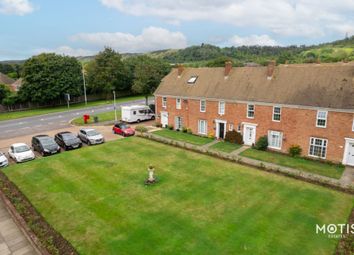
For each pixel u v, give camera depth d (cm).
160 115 4000
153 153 2652
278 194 1786
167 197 1738
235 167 2281
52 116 4903
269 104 2741
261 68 3158
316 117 2459
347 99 2323
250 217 1504
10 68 12088
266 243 1280
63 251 1224
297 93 2623
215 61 8644
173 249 1238
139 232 1366
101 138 3022
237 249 1237
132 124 4184
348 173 2191
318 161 2473
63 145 2873
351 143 2320
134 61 8269
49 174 2128
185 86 3662
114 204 1650
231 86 3189
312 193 1805
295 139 2628
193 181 1988
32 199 1727
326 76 2608
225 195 1769
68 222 1459
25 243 1314
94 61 7412
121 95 7925
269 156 2608
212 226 1416
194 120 3509
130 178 2036
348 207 1623
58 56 6519
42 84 5994
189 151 2728
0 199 1767
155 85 5159
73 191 1830
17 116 4959
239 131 3061
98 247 1253
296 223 1447
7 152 2814
